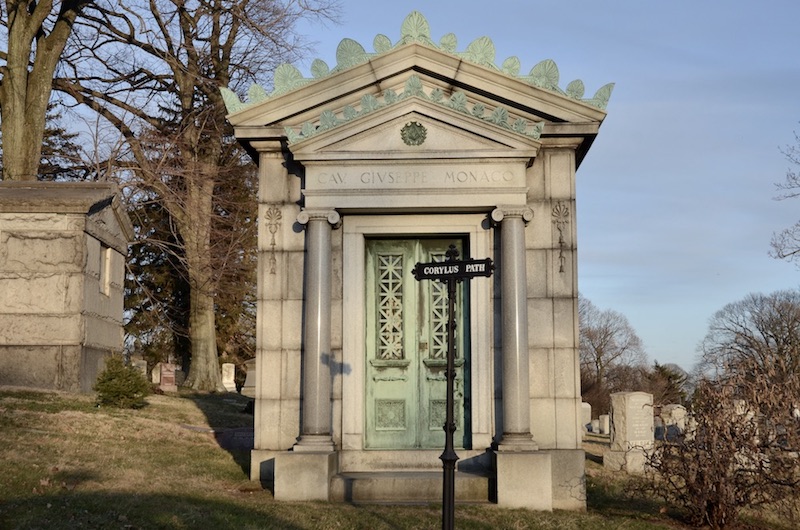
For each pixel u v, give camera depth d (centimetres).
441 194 1190
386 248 1270
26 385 1986
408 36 1244
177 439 1541
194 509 980
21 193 2119
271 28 3034
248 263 3459
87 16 2977
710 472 1095
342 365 1218
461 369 1238
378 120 1195
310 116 1260
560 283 1213
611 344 8762
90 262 2139
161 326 3941
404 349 1253
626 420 1708
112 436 1462
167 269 3997
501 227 1201
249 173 3412
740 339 5394
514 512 1071
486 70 1227
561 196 1227
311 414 1166
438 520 1003
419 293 1262
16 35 2670
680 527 1093
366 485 1145
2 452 1188
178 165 3052
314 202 1198
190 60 3080
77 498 977
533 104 1227
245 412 2284
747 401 1117
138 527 894
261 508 1020
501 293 1199
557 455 1175
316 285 1188
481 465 1191
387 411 1245
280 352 1230
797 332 5369
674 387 5238
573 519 1060
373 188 1193
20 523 866
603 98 1214
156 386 2991
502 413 1191
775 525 1180
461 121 1189
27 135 2681
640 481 1253
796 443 1091
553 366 1198
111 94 3189
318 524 965
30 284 2028
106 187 2270
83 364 2058
